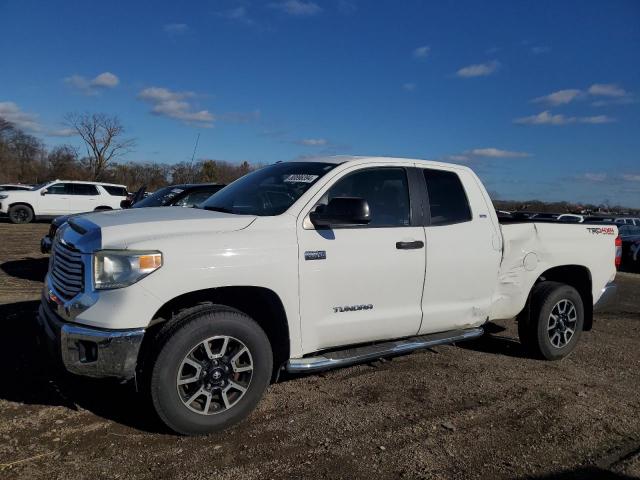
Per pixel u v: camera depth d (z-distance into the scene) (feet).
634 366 18.33
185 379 11.43
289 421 12.66
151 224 11.75
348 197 12.90
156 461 10.61
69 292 11.55
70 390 13.75
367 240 13.87
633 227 62.59
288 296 12.62
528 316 18.10
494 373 16.74
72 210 77.20
